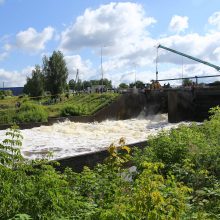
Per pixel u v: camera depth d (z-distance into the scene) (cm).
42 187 623
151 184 558
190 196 747
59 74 7750
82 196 719
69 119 3872
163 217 530
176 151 1088
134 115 4481
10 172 640
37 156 2133
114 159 920
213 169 1008
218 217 652
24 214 526
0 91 8831
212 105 4000
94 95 4797
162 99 4397
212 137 1223
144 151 1195
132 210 536
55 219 579
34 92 7806
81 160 1414
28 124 3450
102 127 3581
